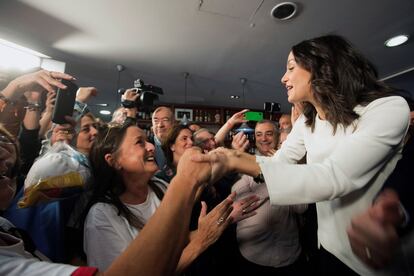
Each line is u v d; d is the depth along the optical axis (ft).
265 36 6.79
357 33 6.66
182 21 6.08
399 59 8.36
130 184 3.01
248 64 8.75
